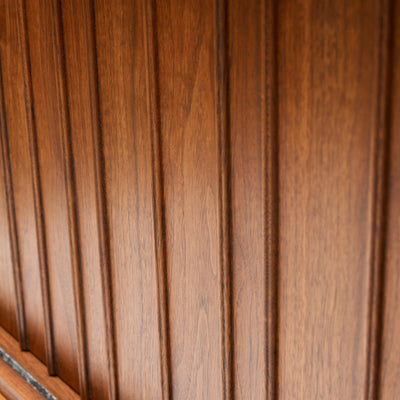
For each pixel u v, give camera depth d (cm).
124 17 126
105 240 149
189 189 119
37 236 183
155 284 135
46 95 163
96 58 139
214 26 102
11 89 183
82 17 140
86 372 171
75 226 162
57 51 151
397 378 85
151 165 126
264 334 107
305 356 100
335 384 95
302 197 94
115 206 144
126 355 153
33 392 186
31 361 202
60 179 165
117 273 149
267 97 95
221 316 116
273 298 103
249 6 95
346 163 86
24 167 186
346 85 83
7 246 212
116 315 154
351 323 90
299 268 98
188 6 109
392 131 79
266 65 93
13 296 216
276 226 100
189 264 124
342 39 82
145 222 134
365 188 84
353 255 88
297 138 93
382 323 86
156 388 144
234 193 108
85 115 148
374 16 77
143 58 123
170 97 119
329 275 92
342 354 93
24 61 168
